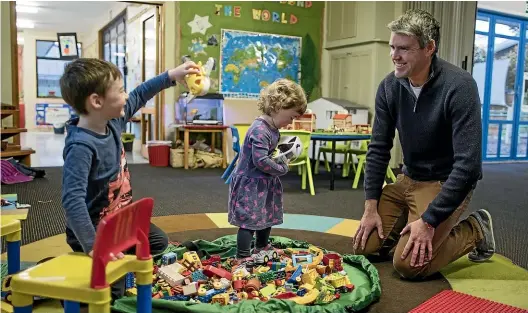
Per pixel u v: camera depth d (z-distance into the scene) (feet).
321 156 19.49
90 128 4.45
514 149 23.88
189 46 18.63
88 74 4.15
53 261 3.64
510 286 5.82
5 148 14.89
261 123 6.29
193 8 18.57
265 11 19.74
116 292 4.82
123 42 25.29
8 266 4.60
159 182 14.01
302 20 20.57
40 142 26.55
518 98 23.62
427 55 5.79
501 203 11.94
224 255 6.63
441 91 5.88
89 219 4.09
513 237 8.45
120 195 4.96
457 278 6.09
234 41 19.20
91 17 29.68
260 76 19.83
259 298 4.97
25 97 36.70
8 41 15.83
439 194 5.70
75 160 4.21
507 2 20.97
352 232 8.50
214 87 19.01
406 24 5.69
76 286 3.17
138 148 23.86
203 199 11.44
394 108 6.60
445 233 5.90
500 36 22.68
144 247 3.56
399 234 6.77
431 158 6.38
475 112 5.64
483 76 22.50
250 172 6.17
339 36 20.08
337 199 11.80
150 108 20.65
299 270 5.51
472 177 5.56
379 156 6.82
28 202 10.61
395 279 6.02
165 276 5.21
